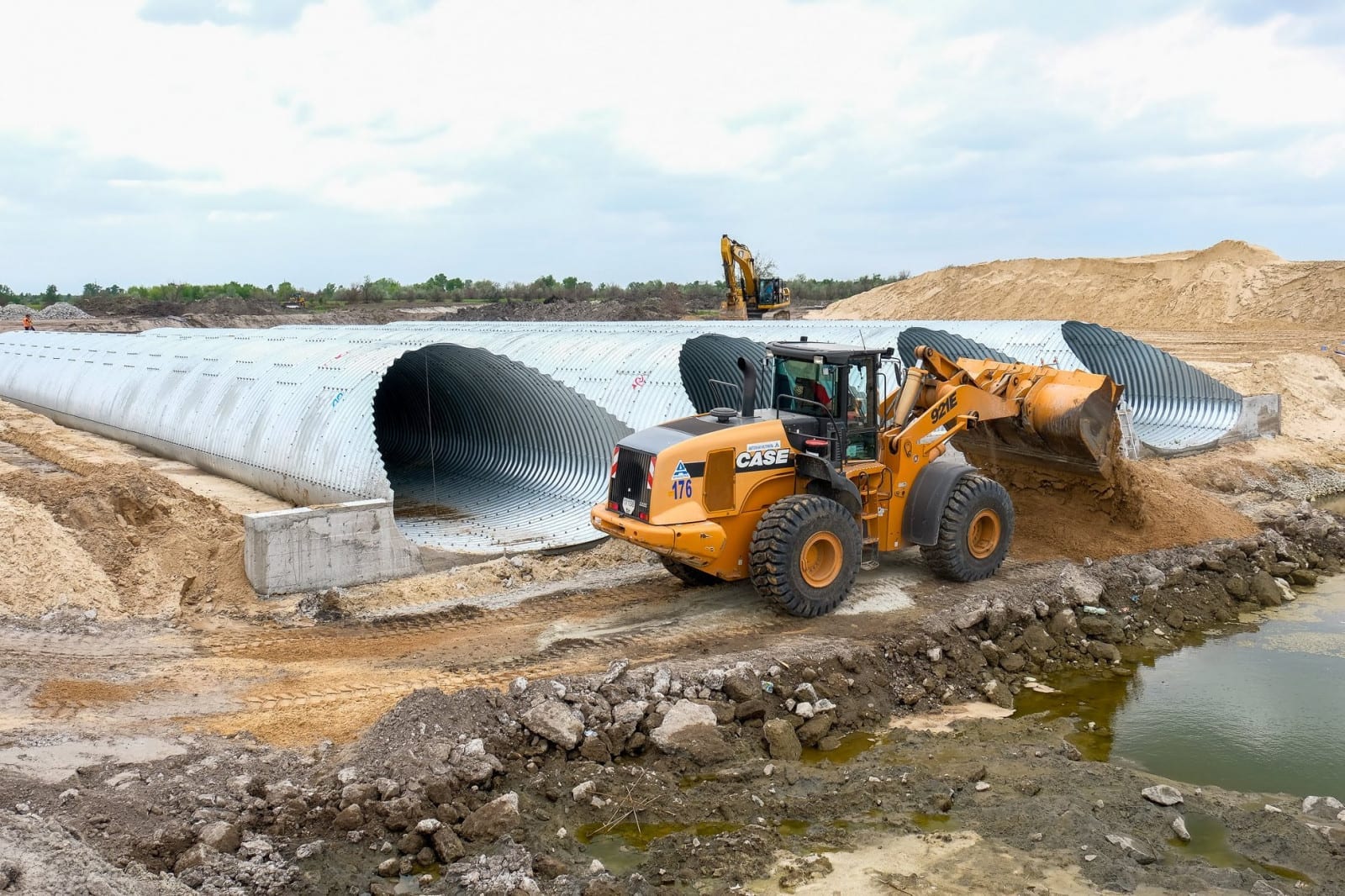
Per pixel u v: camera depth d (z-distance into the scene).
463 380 17.94
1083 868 6.90
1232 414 21.34
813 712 9.20
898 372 12.22
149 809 6.86
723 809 7.70
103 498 12.17
